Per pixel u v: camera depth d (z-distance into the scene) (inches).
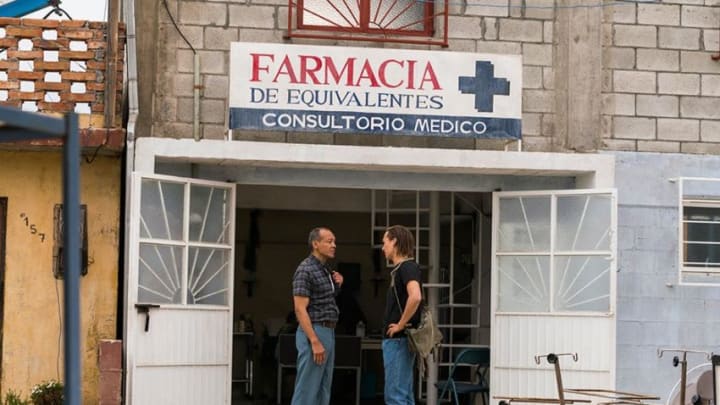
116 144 471.8
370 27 505.4
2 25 477.1
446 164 495.5
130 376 465.4
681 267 515.5
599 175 507.8
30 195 489.7
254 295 718.5
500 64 491.5
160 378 476.4
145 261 476.4
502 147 510.3
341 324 661.3
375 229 597.0
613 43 517.3
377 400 640.4
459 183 520.7
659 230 515.8
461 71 488.7
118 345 458.0
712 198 524.4
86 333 486.0
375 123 483.2
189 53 494.6
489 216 591.5
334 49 482.0
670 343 514.3
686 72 520.4
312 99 480.4
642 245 514.3
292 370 649.6
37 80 476.4
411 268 439.5
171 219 486.6
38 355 486.3
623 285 512.1
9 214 488.4
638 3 519.2
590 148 512.1
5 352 485.1
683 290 516.4
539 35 513.7
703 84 521.7
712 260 525.0
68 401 208.4
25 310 486.9
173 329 481.4
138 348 468.8
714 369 388.2
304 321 454.3
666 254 515.8
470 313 607.8
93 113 477.4
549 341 506.9
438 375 581.0
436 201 579.2
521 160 500.7
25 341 486.3
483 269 591.8
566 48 513.3
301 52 480.7
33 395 472.7
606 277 500.4
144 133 486.3
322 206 631.8
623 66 517.0
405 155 493.0
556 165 504.1
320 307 460.8
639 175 515.2
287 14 501.0
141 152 478.3
